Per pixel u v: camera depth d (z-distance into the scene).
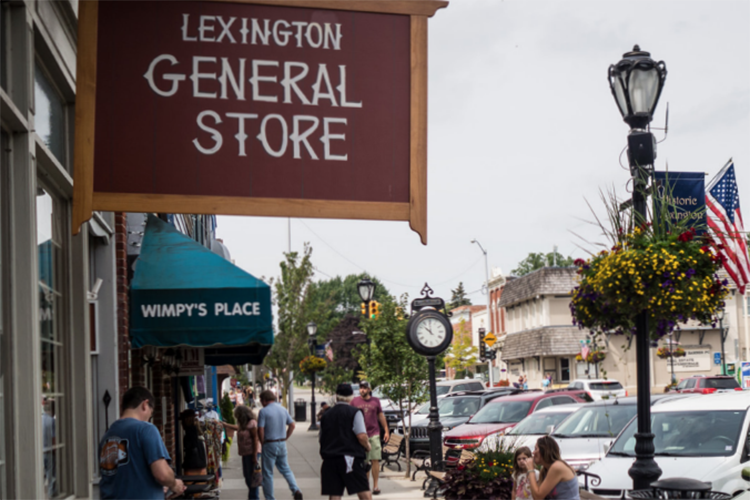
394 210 5.85
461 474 10.55
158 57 5.71
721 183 14.51
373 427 15.29
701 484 6.67
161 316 8.41
